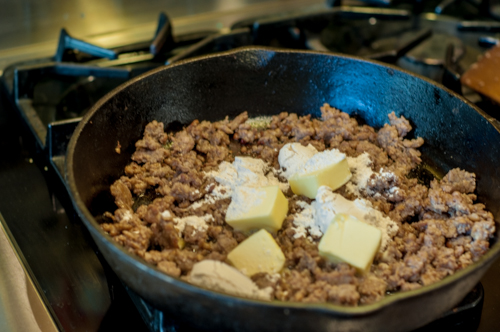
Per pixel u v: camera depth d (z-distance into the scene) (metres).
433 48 0.69
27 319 0.42
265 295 0.40
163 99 0.54
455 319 0.42
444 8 0.76
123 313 0.44
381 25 0.74
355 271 0.42
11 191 0.53
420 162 0.54
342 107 0.58
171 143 0.55
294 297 0.40
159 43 0.64
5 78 0.64
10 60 0.67
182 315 0.38
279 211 0.46
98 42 0.70
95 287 0.45
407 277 0.43
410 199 0.49
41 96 0.62
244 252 0.43
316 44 0.68
